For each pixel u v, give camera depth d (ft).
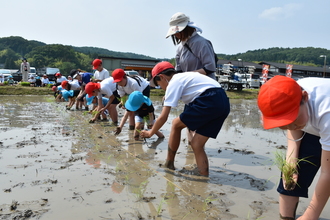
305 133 7.14
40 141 15.55
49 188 9.18
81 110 30.78
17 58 602.85
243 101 52.60
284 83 5.58
